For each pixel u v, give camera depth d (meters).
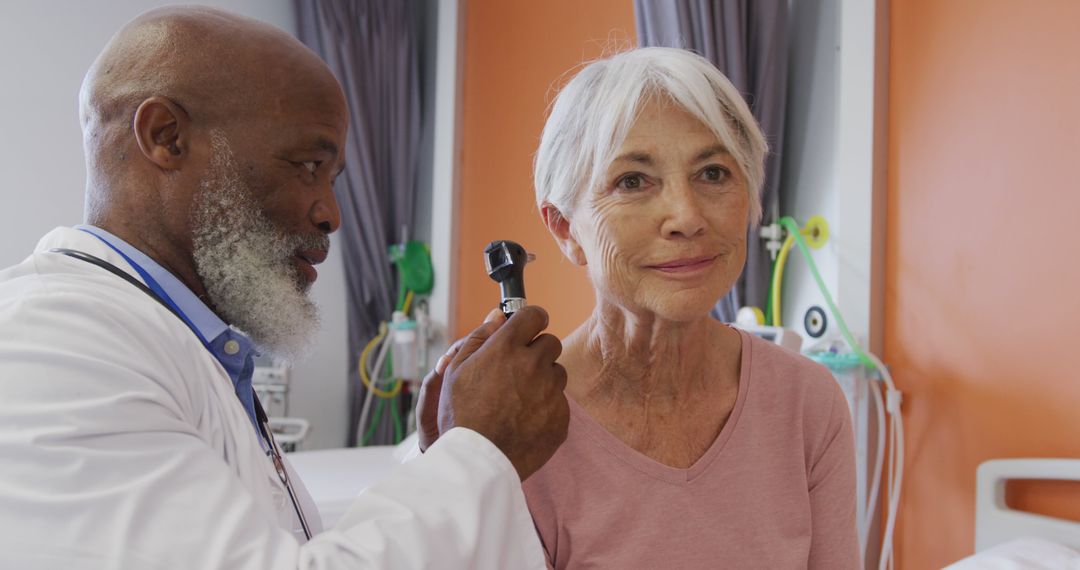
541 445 0.87
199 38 0.94
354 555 0.70
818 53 2.17
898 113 1.99
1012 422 1.74
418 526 0.74
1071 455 1.63
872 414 1.98
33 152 2.68
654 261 0.93
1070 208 1.64
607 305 1.00
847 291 2.02
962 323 1.84
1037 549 1.53
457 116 3.28
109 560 0.63
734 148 0.93
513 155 3.01
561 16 2.83
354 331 3.35
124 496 0.66
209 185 0.94
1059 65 1.66
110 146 0.94
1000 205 1.77
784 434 1.03
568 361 1.06
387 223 3.40
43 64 2.70
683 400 1.03
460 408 0.84
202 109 0.93
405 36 3.38
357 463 2.41
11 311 0.73
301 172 1.00
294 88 0.97
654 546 0.97
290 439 2.78
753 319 2.01
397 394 3.32
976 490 1.77
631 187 0.94
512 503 0.81
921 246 1.93
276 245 0.98
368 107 3.29
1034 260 1.70
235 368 1.00
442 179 3.29
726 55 2.05
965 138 1.84
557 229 1.04
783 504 1.01
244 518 0.70
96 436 0.68
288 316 0.99
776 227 2.14
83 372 0.70
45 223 2.71
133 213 0.94
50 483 0.65
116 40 0.96
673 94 0.91
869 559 2.00
